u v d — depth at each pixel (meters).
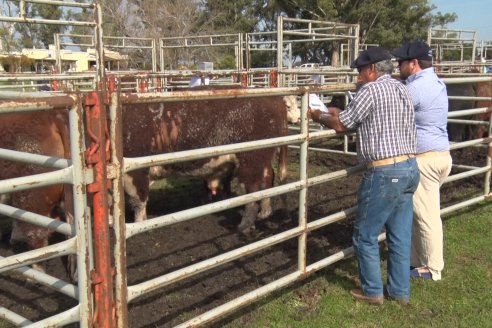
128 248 5.19
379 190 3.69
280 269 4.66
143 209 5.77
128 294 2.69
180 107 5.54
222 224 5.95
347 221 6.08
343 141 10.77
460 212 6.31
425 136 4.23
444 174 4.36
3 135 4.05
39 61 29.12
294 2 39.06
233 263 4.80
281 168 6.22
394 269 4.04
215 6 43.75
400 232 3.94
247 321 3.77
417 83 4.20
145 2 38.22
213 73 9.87
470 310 3.98
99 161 2.41
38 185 2.26
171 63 33.19
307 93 3.69
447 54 42.12
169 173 5.90
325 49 40.38
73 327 3.61
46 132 4.11
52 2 6.96
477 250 5.15
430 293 4.26
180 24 39.00
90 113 2.36
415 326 3.75
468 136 10.04
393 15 40.78
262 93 3.33
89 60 27.62
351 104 3.71
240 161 5.75
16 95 2.73
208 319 3.20
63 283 2.62
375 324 3.77
